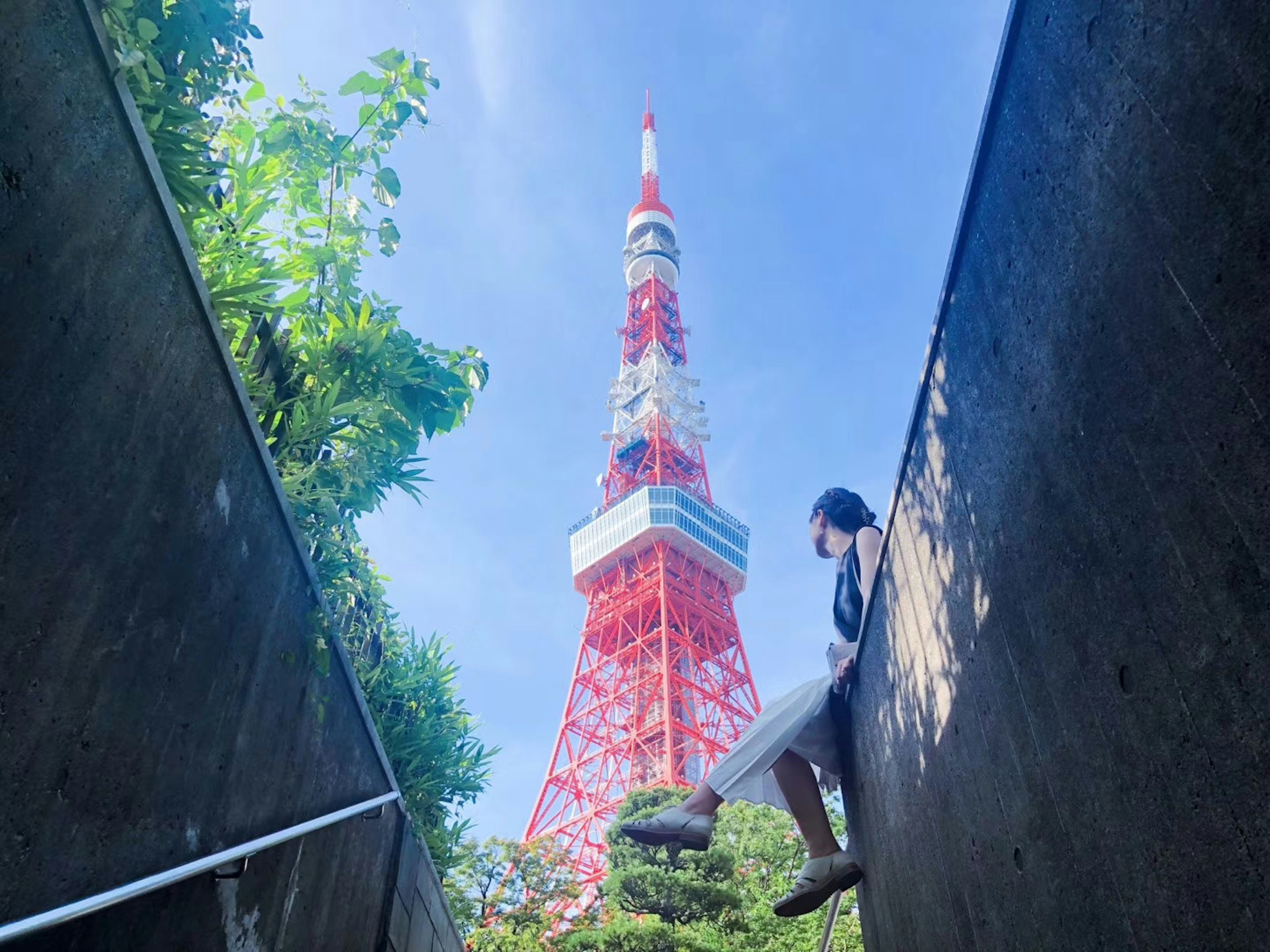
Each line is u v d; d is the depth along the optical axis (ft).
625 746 152.35
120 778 5.80
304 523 9.90
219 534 7.13
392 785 13.23
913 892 9.41
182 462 6.46
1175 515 4.03
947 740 7.87
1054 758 5.58
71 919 4.82
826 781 13.12
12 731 4.69
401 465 10.91
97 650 5.45
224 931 7.62
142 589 5.96
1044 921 5.93
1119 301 4.45
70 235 5.01
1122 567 4.57
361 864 11.80
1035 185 5.40
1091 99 4.66
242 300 7.94
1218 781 3.81
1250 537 3.48
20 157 4.55
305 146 10.55
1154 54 4.06
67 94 5.01
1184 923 4.18
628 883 85.56
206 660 6.98
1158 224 4.06
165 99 6.64
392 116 11.05
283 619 8.64
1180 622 4.05
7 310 4.45
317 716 9.68
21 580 4.70
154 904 6.48
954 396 7.15
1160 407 4.12
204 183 7.20
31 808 4.88
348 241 11.11
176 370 6.33
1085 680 5.08
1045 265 5.31
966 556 7.06
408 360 10.34
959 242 6.78
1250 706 3.54
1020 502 5.89
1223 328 3.61
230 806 7.57
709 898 81.41
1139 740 4.50
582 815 141.38
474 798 16.22
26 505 4.70
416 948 15.14
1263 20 3.31
